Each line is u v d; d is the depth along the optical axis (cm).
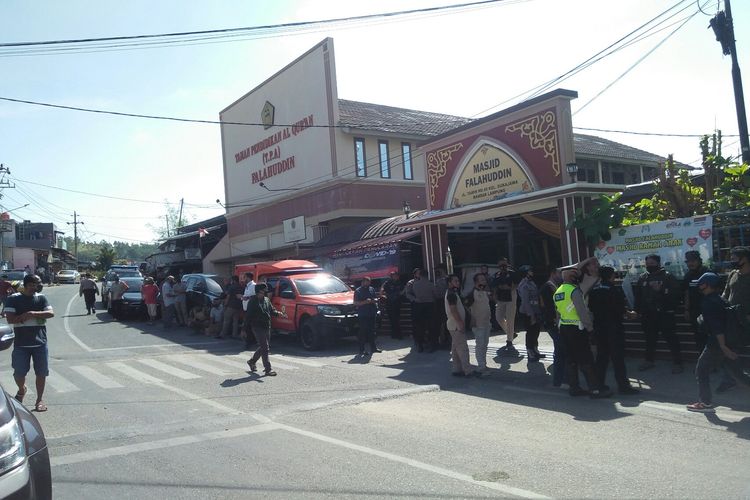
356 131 2634
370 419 734
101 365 1202
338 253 2052
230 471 549
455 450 592
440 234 1562
